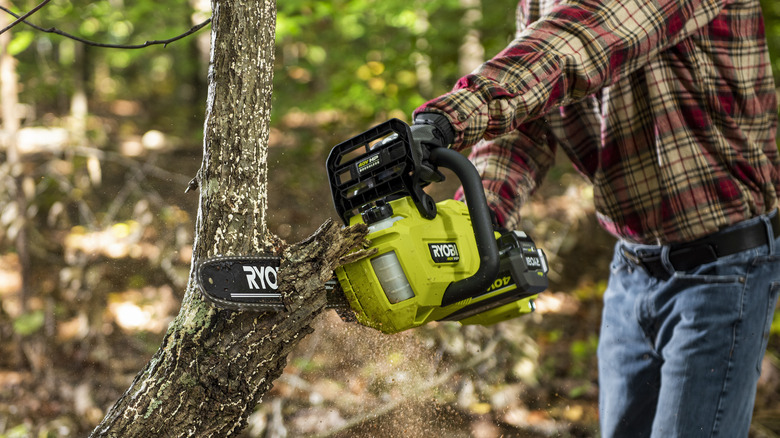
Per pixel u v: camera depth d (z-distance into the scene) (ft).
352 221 4.09
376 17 17.53
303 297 3.72
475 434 8.12
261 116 3.88
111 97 30.48
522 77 4.11
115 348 10.32
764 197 5.18
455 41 15.56
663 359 5.56
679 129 5.05
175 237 11.79
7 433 8.27
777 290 5.20
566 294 12.26
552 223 13.07
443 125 3.93
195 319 3.77
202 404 3.81
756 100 5.21
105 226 11.62
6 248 12.48
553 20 4.41
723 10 5.02
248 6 3.75
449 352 8.98
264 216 3.97
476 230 3.76
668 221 5.22
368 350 6.93
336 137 17.13
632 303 5.69
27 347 9.93
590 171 5.80
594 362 10.14
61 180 11.35
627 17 4.42
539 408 8.92
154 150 21.22
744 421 5.22
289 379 8.72
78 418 8.66
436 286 3.94
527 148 5.77
